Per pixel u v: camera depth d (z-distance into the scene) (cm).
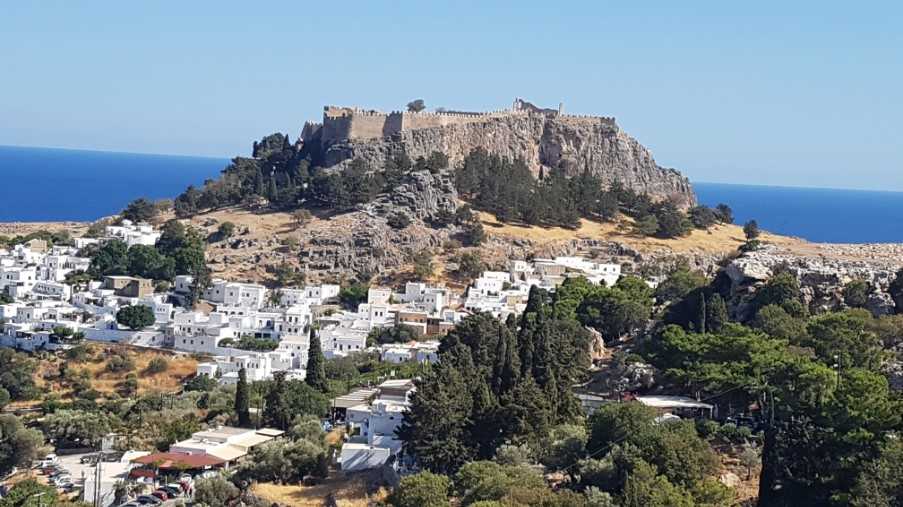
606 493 16925
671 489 16400
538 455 19625
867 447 16900
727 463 18500
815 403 18462
